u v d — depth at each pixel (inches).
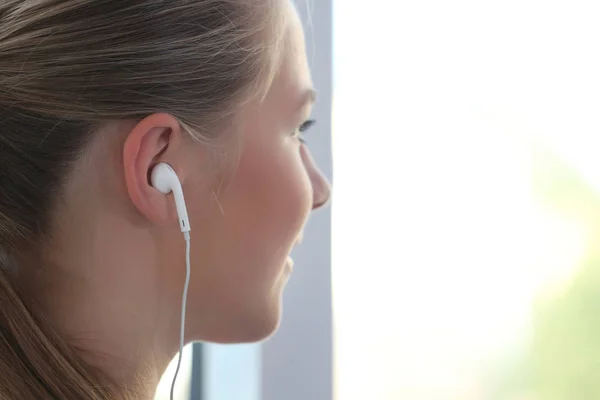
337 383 40.7
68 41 22.4
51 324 23.2
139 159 22.8
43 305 23.3
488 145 43.3
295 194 25.7
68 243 23.2
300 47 26.8
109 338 23.6
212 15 23.5
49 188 22.8
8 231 23.0
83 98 22.4
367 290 42.3
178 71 23.0
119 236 23.5
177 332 25.1
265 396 38.6
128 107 22.6
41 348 22.8
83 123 22.5
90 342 23.4
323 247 39.0
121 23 22.5
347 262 42.0
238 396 39.8
